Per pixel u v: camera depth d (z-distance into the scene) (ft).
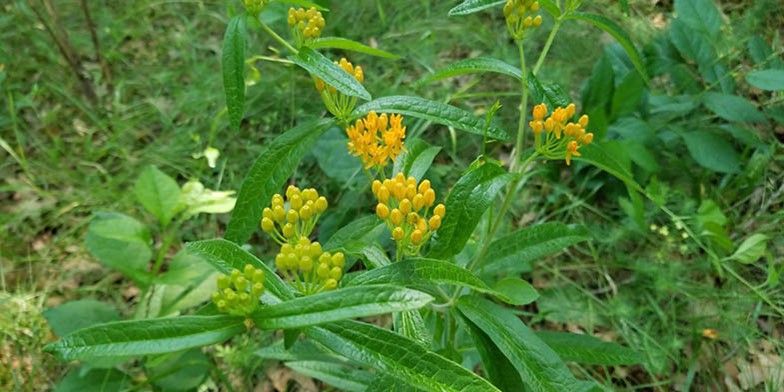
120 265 1.67
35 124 2.51
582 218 2.13
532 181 2.27
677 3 2.32
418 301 0.73
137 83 2.64
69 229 2.18
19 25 2.80
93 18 2.89
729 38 2.49
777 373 1.75
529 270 1.88
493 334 1.03
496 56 2.62
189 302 1.73
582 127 1.05
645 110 2.26
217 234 2.16
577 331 1.94
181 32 2.85
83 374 1.55
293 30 1.11
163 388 1.65
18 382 1.77
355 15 2.86
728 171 2.07
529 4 1.13
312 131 1.12
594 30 2.69
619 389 1.74
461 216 0.98
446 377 0.76
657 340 1.83
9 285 2.04
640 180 2.13
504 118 2.45
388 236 1.28
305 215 0.92
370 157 1.09
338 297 0.74
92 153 2.39
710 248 1.97
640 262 1.96
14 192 2.27
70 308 1.65
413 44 2.70
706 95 2.19
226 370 1.81
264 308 0.75
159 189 1.75
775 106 2.37
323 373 1.47
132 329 0.72
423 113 1.11
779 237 2.02
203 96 2.52
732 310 1.86
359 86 1.03
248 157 2.37
